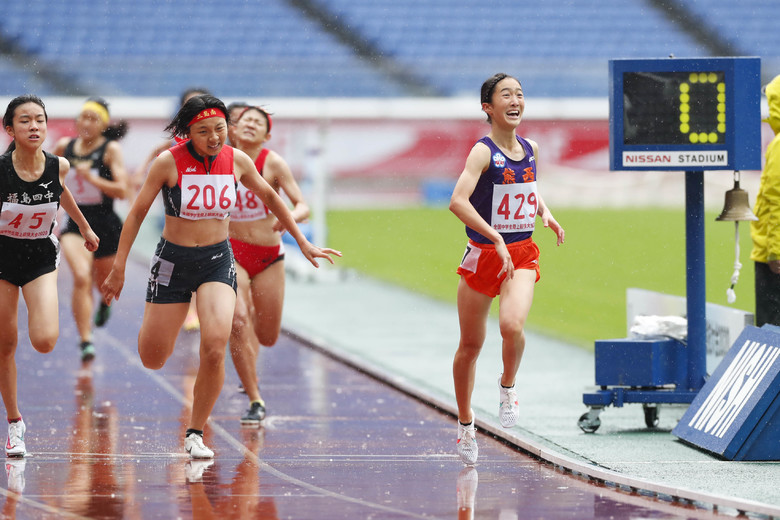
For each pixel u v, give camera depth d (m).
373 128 108.75
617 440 22.55
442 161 110.31
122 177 34.12
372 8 121.12
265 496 17.41
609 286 60.62
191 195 20.14
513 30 120.94
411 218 100.56
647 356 23.95
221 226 20.75
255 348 27.11
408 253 78.44
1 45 111.25
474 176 19.38
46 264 20.88
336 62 116.50
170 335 20.97
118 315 48.34
